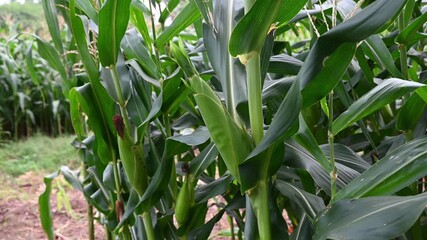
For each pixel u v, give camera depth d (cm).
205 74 155
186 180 145
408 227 85
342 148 146
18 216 465
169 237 162
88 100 144
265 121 168
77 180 221
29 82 909
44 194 224
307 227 126
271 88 133
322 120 168
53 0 146
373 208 93
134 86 152
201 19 181
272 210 119
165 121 155
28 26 874
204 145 176
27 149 764
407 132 138
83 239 393
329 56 93
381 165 105
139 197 146
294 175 147
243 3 112
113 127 149
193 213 149
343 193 106
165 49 180
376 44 132
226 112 106
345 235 92
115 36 129
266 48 115
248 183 104
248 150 105
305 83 95
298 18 149
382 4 89
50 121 954
